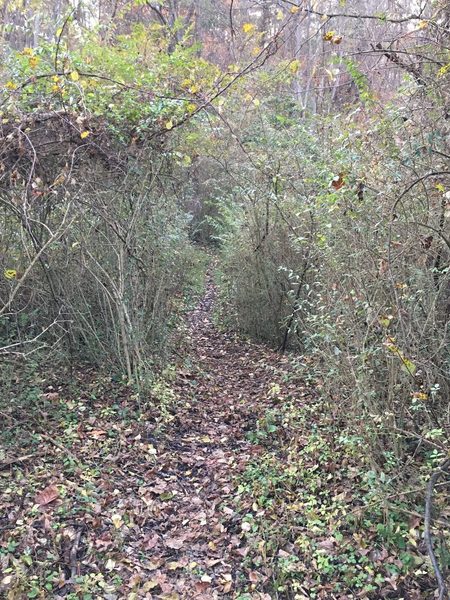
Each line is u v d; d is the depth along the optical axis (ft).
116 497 13.41
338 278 15.79
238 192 29.71
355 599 10.30
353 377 13.47
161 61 17.84
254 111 25.43
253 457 15.66
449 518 11.51
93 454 14.97
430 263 14.38
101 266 18.78
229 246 32.24
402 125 14.32
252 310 28.91
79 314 19.65
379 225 14.12
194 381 21.99
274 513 12.97
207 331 31.12
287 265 25.85
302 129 22.85
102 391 18.75
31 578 10.32
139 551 11.82
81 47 19.43
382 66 15.19
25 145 15.62
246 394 21.24
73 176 16.99
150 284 21.24
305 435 16.01
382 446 12.84
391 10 16.38
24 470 13.62
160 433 16.94
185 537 12.47
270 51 15.72
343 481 13.56
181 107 16.88
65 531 11.74
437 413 12.74
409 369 10.72
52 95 15.72
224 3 53.36
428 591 10.14
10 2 18.69
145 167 18.49
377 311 13.00
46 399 17.13
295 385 20.61
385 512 11.66
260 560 11.55
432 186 13.41
